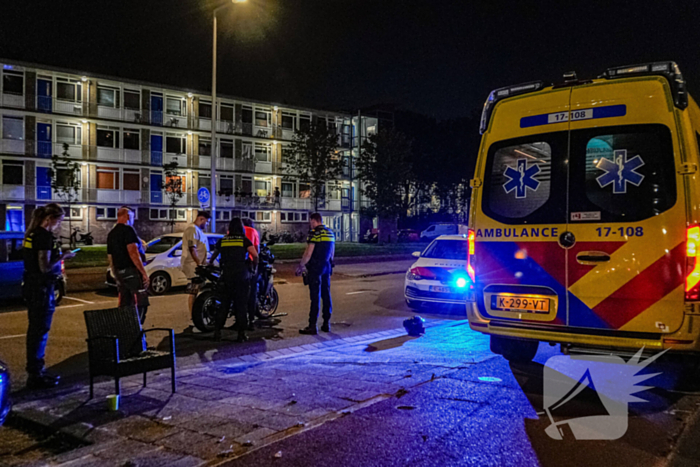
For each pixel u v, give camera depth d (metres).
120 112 37.44
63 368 6.32
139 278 6.78
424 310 11.05
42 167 35.03
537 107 5.19
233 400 4.72
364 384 5.14
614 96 4.82
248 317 8.58
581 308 4.82
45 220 5.48
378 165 39.91
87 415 4.36
